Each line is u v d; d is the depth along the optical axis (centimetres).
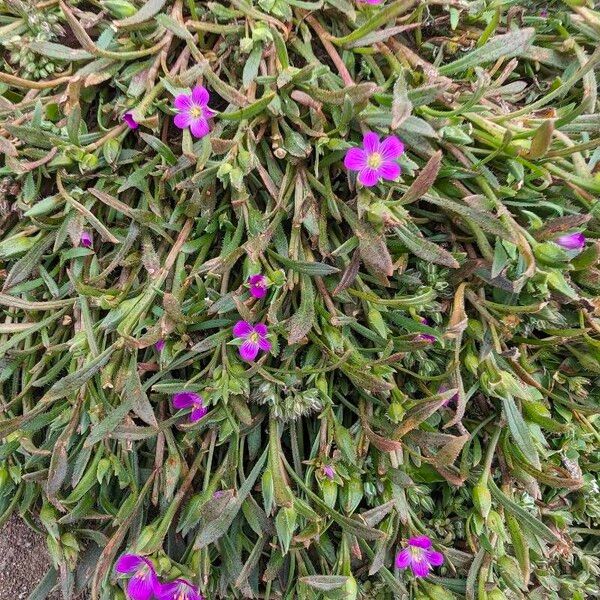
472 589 17
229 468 17
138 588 15
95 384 17
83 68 16
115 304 16
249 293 17
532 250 15
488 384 16
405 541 17
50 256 17
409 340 16
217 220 17
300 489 17
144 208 17
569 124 17
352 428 17
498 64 17
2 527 19
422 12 18
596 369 17
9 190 17
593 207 16
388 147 15
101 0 16
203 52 18
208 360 18
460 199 17
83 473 17
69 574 17
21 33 17
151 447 18
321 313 17
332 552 17
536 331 18
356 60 18
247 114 16
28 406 17
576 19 16
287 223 18
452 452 15
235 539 17
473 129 16
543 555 18
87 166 16
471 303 17
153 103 17
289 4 17
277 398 16
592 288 18
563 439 18
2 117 17
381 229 15
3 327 16
